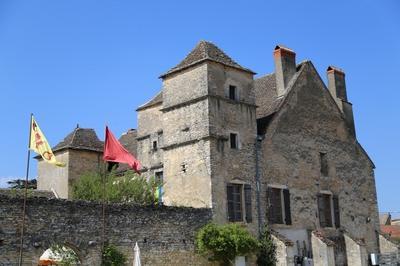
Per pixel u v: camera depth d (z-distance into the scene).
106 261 23.69
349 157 38.22
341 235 35.50
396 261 36.31
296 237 32.31
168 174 30.45
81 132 40.59
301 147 34.41
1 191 33.12
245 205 29.72
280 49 35.56
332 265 32.12
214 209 28.05
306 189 33.97
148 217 25.66
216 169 28.66
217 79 30.08
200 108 29.55
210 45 31.38
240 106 31.00
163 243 25.91
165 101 31.58
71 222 23.17
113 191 30.16
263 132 32.22
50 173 40.19
